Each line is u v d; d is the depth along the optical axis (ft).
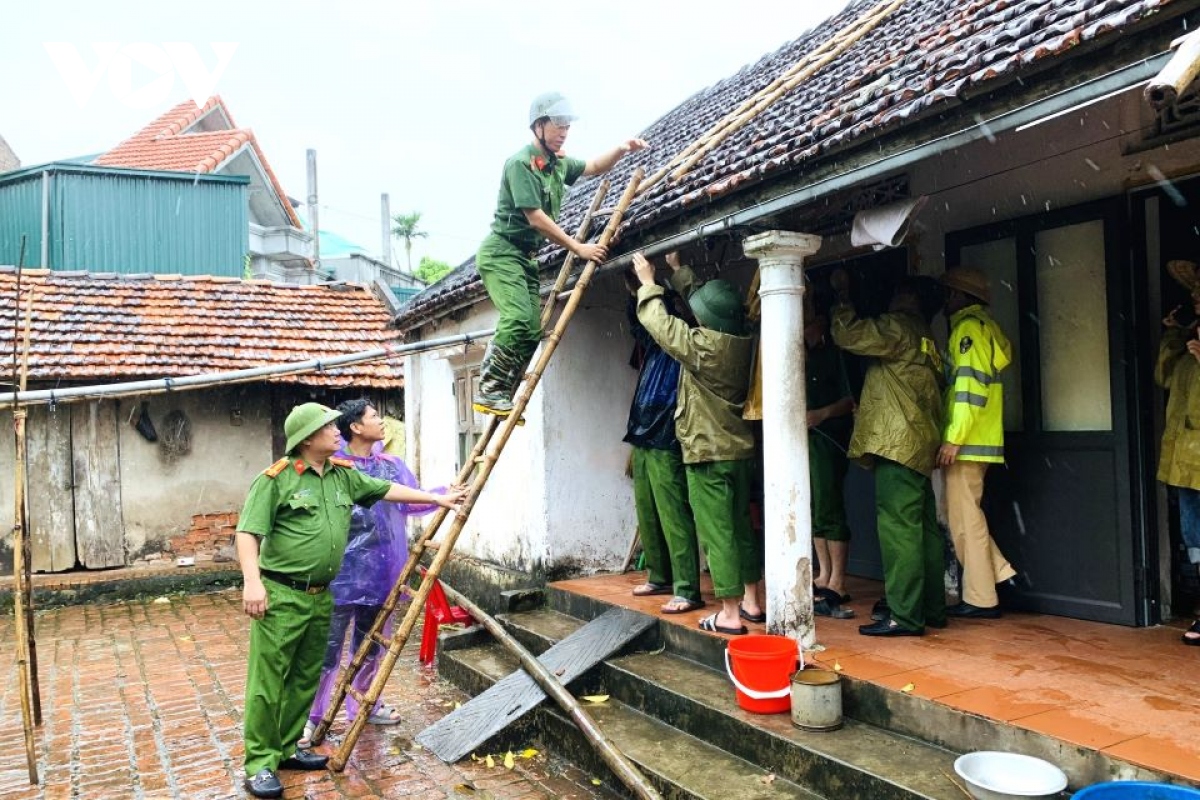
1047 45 9.67
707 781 12.80
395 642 15.37
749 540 16.74
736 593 16.07
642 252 17.10
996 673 13.02
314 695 15.49
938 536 15.62
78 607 32.04
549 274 20.63
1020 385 16.63
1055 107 10.00
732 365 15.89
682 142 25.12
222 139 58.54
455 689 20.12
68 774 15.70
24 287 36.55
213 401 35.91
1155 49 8.98
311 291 42.96
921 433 14.83
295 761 15.61
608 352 23.85
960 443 15.14
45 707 19.65
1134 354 15.06
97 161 58.23
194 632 27.40
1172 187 14.74
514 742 16.22
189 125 66.28
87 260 45.32
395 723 17.90
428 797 14.44
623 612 18.65
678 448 18.15
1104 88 9.51
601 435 23.63
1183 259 15.06
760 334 16.49
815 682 12.97
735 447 16.06
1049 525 16.17
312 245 71.51
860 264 19.61
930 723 12.09
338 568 15.14
